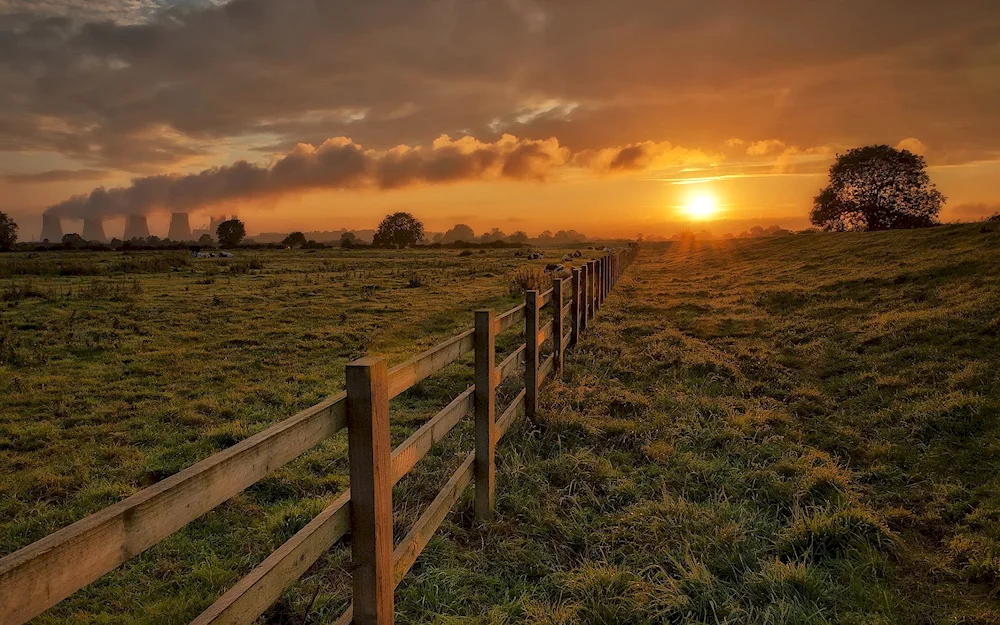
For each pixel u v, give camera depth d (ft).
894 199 180.96
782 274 68.69
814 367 28.07
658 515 13.57
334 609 10.52
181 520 5.01
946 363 24.44
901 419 19.63
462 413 12.96
